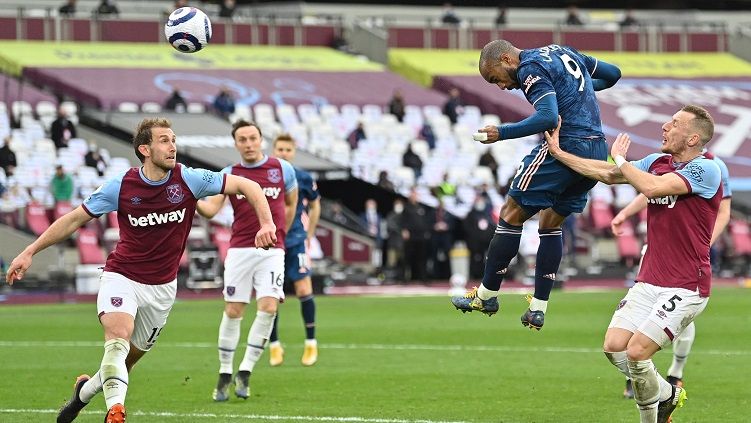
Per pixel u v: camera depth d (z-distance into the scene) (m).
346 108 96.50
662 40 122.00
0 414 27.22
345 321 51.50
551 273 24.69
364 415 27.05
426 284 77.12
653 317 22.62
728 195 28.91
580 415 27.16
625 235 84.81
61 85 90.25
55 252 72.00
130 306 23.08
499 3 129.12
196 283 68.19
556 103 22.78
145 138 22.61
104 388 22.20
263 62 103.94
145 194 22.83
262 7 122.69
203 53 103.81
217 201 29.22
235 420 26.36
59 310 58.03
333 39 112.81
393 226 76.62
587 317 52.62
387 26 113.19
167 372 35.00
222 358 29.59
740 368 35.75
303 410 27.86
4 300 65.50
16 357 38.69
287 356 39.22
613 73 24.73
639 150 99.56
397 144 92.06
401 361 37.66
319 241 80.44
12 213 73.12
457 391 31.02
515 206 23.98
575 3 132.75
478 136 22.50
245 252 30.06
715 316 52.72
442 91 105.94
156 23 104.56
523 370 35.22
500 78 23.66
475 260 77.00
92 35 102.50
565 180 23.53
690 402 29.25
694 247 22.61
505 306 58.78
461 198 86.81
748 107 110.62
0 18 99.62
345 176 79.44
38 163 77.69
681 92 112.56
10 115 82.94
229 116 89.44
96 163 77.38
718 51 124.12
